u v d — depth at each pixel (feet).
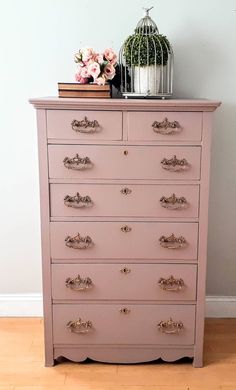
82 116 5.97
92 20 7.26
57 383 6.28
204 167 6.10
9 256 8.05
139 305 6.49
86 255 6.35
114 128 5.99
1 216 7.91
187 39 7.34
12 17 7.24
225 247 8.00
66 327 6.55
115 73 6.70
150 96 6.59
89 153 6.07
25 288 8.14
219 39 7.33
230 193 7.82
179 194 6.18
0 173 7.76
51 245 6.33
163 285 6.41
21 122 7.59
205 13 7.25
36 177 7.77
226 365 6.72
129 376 6.45
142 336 6.59
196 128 5.99
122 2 7.20
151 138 6.02
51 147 6.06
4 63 7.39
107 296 6.46
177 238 6.29
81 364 6.74
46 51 7.36
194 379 6.38
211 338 7.46
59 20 7.26
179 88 7.48
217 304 8.14
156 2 7.22
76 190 6.18
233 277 8.09
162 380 6.35
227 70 7.43
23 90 7.49
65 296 6.47
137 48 6.51
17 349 7.09
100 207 6.22
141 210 6.23
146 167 6.10
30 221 7.93
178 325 6.53
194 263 6.38
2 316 8.14
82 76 6.49
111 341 6.61
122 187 6.17
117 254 6.35
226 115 7.57
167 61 6.88
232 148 7.67
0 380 6.32
